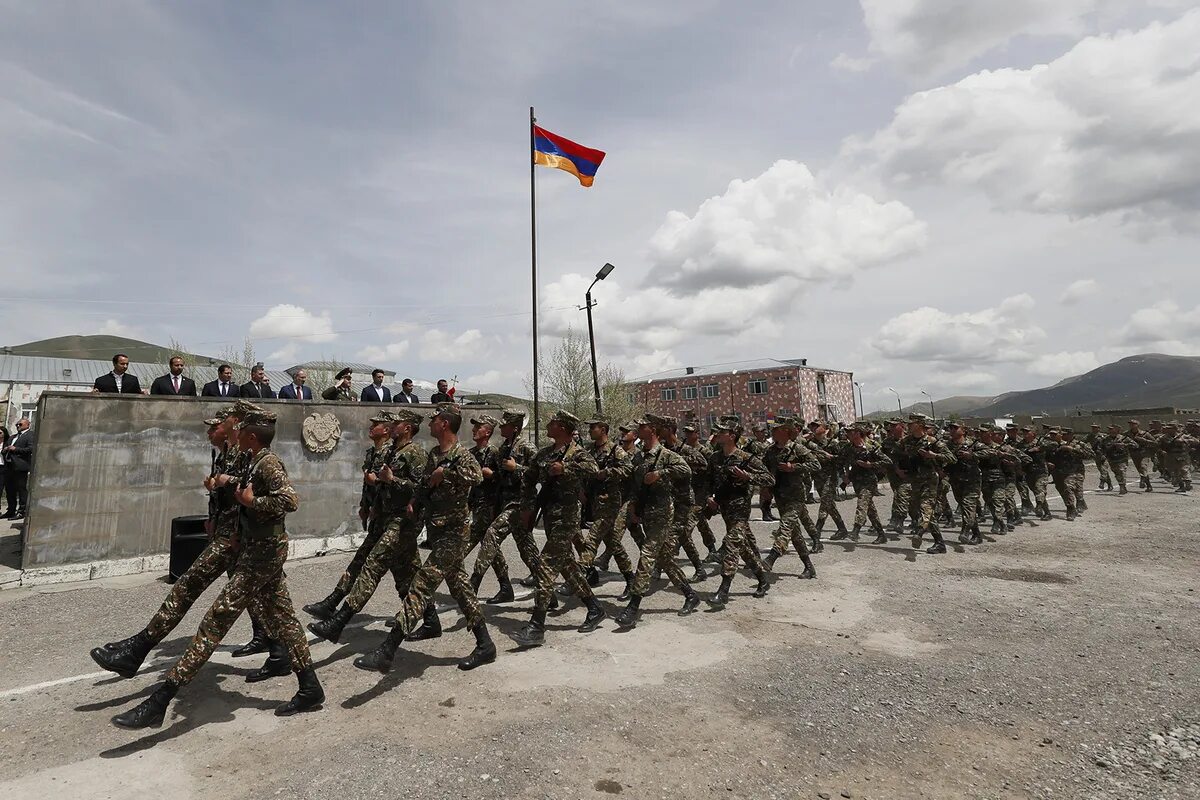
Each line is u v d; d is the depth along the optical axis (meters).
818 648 4.95
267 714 3.73
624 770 3.06
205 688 4.14
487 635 4.61
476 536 6.18
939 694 4.02
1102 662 4.59
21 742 3.36
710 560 8.72
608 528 6.08
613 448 6.05
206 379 35.53
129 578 7.57
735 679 4.28
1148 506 13.46
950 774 3.04
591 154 17.25
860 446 10.02
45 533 7.32
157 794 2.84
